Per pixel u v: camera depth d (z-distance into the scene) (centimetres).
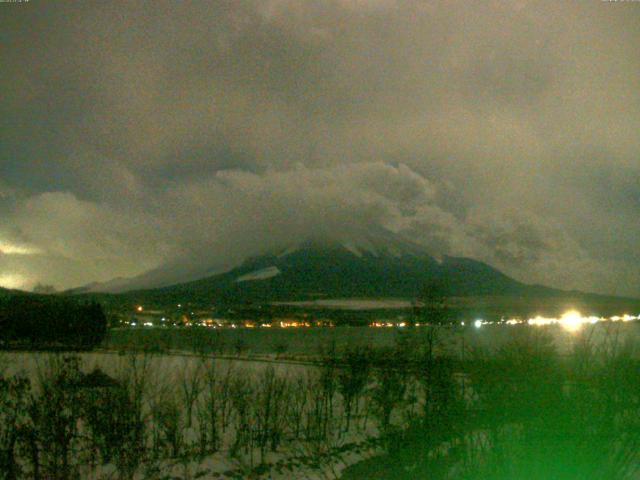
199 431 1950
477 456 987
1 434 1343
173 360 2578
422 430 1483
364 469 1680
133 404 1580
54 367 1576
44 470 1342
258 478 1625
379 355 2328
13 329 3002
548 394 927
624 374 915
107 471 1445
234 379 2359
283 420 2022
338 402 2564
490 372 977
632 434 902
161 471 1537
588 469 898
